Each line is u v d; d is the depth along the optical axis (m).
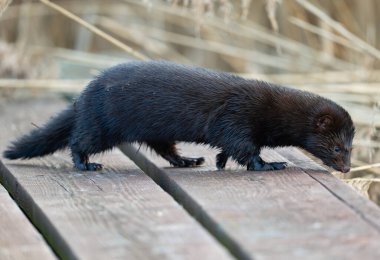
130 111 10.34
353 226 7.42
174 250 6.89
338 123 10.52
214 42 18.16
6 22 19.20
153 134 10.43
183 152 11.47
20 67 16.62
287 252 6.75
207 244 7.04
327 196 8.52
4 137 12.95
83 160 10.59
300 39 18.80
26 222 8.07
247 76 15.87
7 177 10.61
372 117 13.08
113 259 6.75
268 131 10.52
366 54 16.42
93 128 10.50
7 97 15.99
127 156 11.96
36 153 11.02
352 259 6.58
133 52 14.09
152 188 9.21
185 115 10.28
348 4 18.27
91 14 19.95
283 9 18.17
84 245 7.10
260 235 7.18
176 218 7.83
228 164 11.01
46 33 19.78
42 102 15.78
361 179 11.05
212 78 10.49
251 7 18.80
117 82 10.39
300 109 10.55
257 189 8.92
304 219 7.66
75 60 17.39
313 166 10.41
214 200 8.40
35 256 7.11
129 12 19.89
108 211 8.16
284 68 17.92
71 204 8.53
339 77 16.03
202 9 14.30
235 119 10.34
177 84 10.34
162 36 18.77
